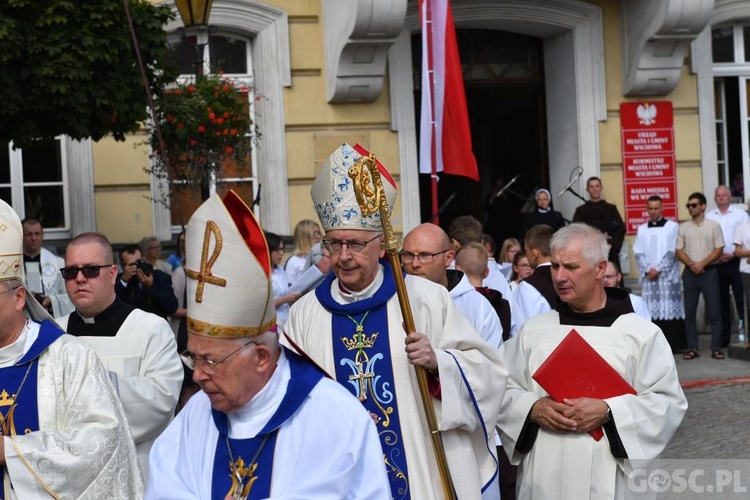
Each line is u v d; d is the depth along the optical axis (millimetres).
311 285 7555
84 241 4719
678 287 11273
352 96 10945
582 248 4332
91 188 10367
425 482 3967
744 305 11328
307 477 3020
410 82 11234
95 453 3695
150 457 3182
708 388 9469
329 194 4082
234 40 10977
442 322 4113
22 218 10328
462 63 12273
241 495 3033
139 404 4504
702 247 11039
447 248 5035
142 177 10484
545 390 4309
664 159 12047
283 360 3178
